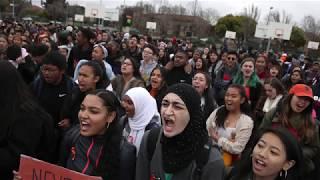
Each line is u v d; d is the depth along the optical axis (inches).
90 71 152.3
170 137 89.6
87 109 102.9
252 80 259.9
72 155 106.7
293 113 155.8
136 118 139.9
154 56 308.2
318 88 333.4
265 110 227.9
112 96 106.7
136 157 111.4
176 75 275.4
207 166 88.3
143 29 2006.6
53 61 163.0
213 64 445.7
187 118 88.1
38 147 102.3
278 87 227.6
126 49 464.8
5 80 94.5
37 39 463.8
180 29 2154.3
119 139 107.3
